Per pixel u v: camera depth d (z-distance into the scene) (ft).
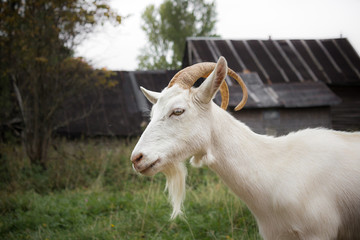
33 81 24.85
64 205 16.61
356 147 7.52
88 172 23.43
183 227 13.14
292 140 7.87
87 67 25.76
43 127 24.93
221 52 40.40
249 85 34.96
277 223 7.28
